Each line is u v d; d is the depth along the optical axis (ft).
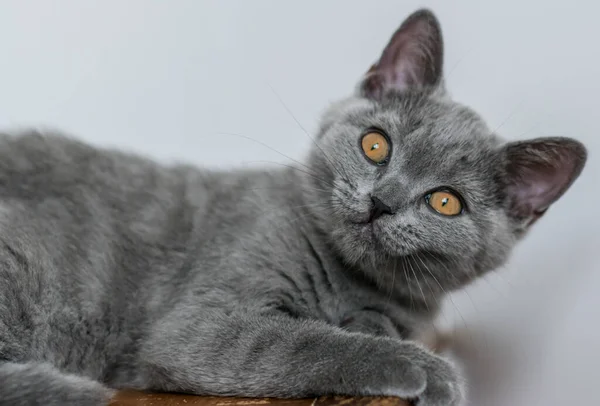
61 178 1.77
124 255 1.74
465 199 1.74
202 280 1.70
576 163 1.77
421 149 1.74
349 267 1.75
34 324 1.65
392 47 1.86
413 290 1.76
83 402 1.53
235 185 1.84
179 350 1.63
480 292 2.04
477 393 1.97
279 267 1.71
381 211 1.70
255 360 1.61
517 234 1.81
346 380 1.58
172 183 1.83
